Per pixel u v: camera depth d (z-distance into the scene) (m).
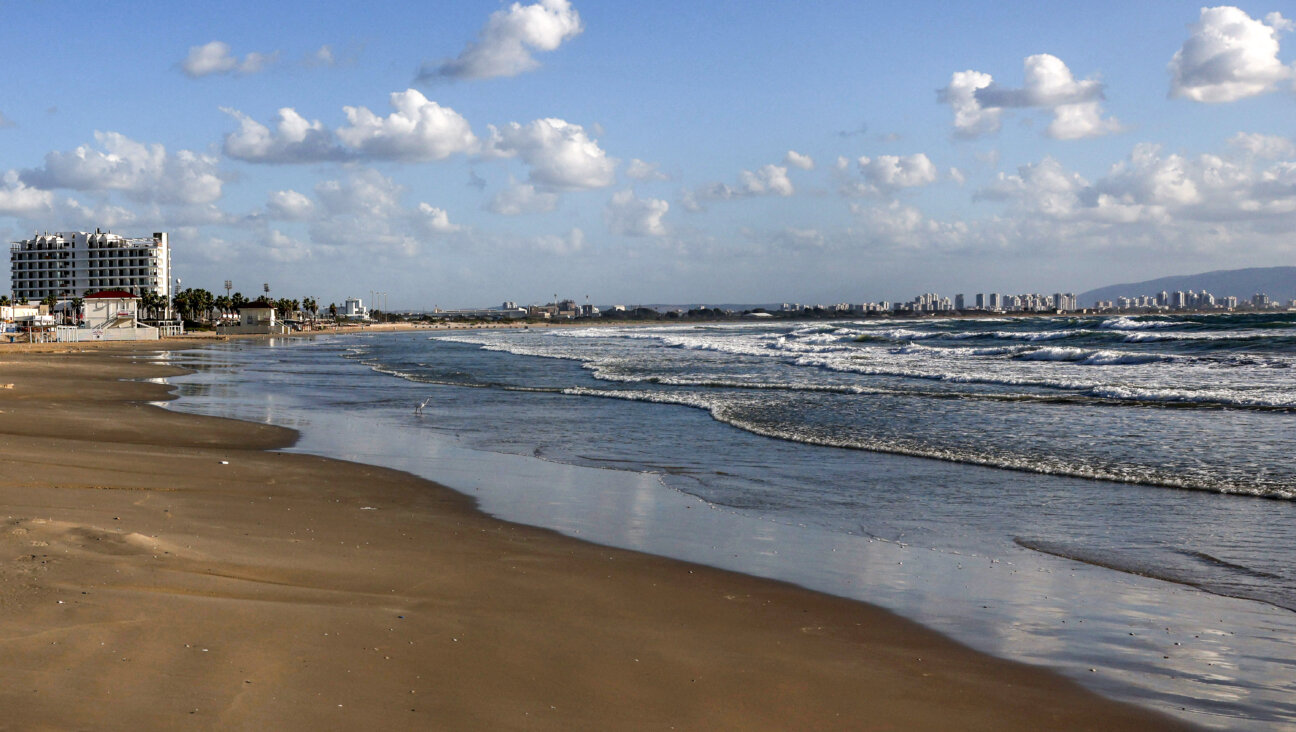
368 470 14.71
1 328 95.69
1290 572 8.84
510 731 4.87
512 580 8.23
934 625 7.26
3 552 7.33
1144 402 23.31
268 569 7.89
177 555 7.98
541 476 14.51
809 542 10.16
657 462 15.95
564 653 6.26
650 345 72.88
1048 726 5.35
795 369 39.41
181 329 124.12
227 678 5.22
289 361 54.81
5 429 17.48
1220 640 6.95
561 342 87.25
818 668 6.22
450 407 25.69
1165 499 12.34
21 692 4.77
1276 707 5.69
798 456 16.48
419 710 5.05
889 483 13.82
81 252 172.50
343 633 6.23
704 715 5.30
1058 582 8.57
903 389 28.55
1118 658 6.54
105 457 14.18
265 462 15.04
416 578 8.09
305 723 4.73
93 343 84.00
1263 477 13.49
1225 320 76.69
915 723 5.33
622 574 8.65
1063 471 14.45
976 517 11.45
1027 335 61.69
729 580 8.53
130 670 5.19
